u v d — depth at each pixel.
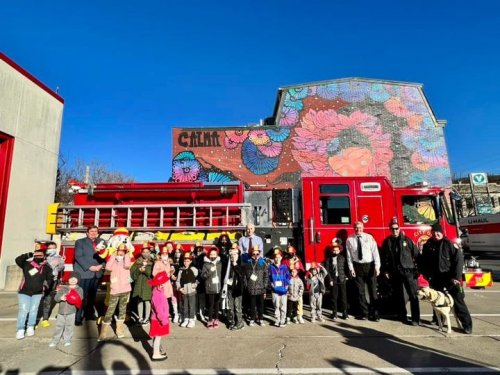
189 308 7.33
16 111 13.13
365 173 20.86
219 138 21.11
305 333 6.74
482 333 6.67
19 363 5.26
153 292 5.50
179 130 21.17
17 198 13.01
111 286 6.52
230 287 7.30
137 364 5.17
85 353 5.68
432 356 5.43
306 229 8.59
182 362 5.23
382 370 4.89
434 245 7.23
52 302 9.45
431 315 8.26
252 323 7.35
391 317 8.02
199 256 8.02
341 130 21.23
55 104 15.32
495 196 36.47
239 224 8.88
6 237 12.44
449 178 21.12
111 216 8.87
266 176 20.72
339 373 4.79
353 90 21.69
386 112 21.56
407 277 7.36
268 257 8.71
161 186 9.25
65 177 29.80
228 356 5.48
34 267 6.85
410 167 21.06
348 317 8.02
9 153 12.81
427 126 21.64
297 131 21.16
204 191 9.19
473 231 26.67
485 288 12.54
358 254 7.75
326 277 8.13
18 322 6.57
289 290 7.62
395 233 7.67
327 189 8.81
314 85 21.67
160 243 8.64
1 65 12.51
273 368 4.97
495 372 4.82
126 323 7.60
